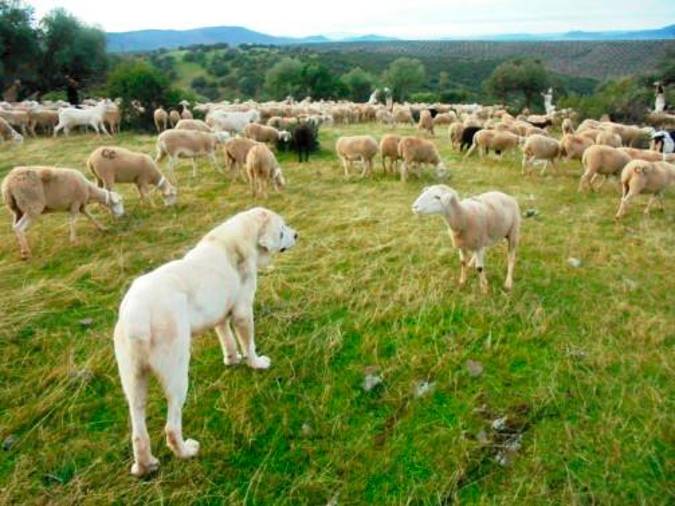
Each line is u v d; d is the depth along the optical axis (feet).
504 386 14.48
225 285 12.70
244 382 14.62
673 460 11.94
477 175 39.24
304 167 41.98
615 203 31.45
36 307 18.24
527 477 11.53
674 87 110.63
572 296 19.49
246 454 12.28
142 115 66.90
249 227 14.10
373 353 15.93
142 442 11.09
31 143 53.67
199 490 11.18
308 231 26.30
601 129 50.52
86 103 88.79
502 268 21.85
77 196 23.76
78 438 12.58
